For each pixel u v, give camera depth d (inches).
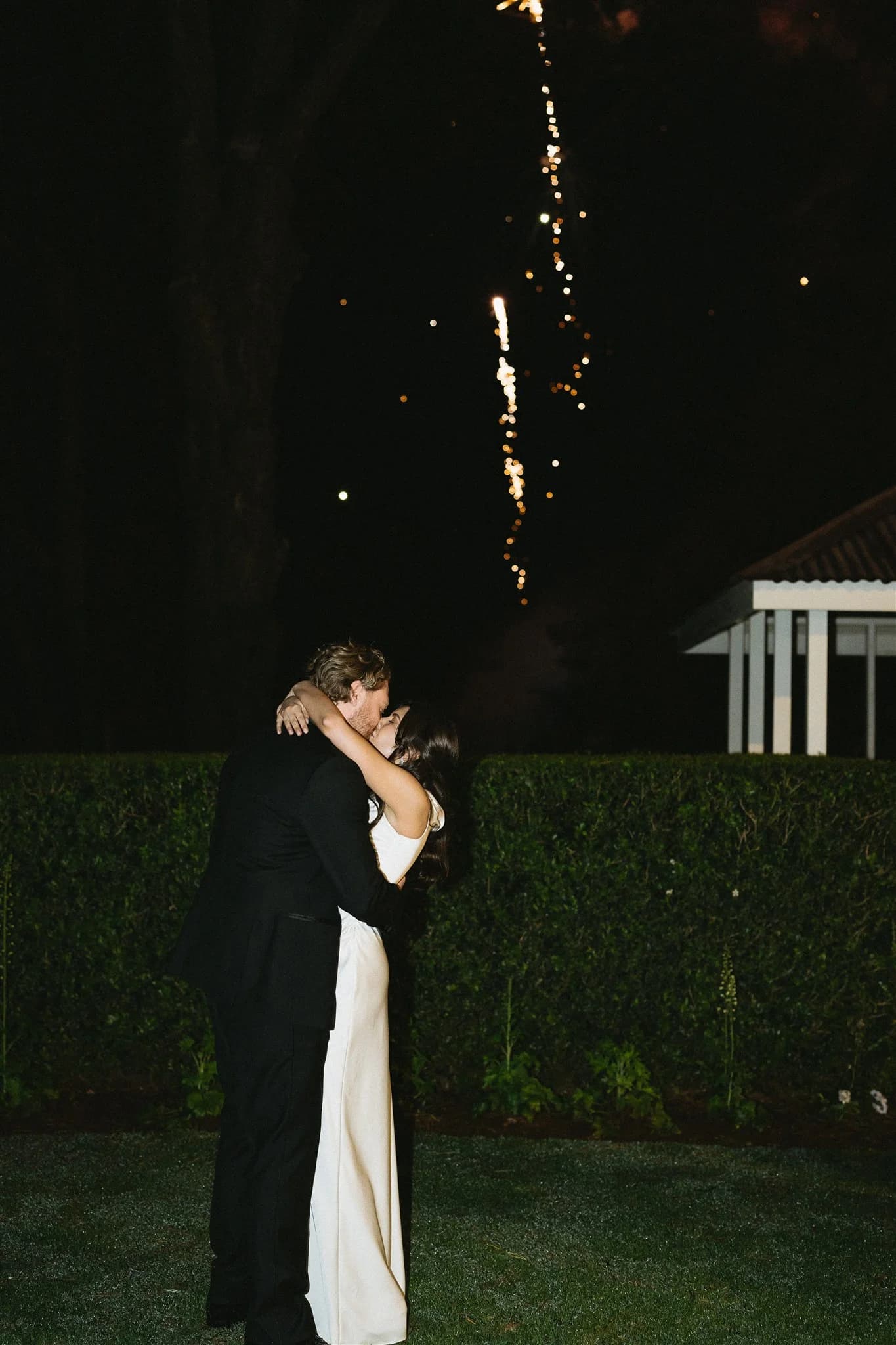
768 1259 163.2
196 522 412.8
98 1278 155.9
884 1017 225.0
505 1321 146.3
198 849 231.9
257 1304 131.3
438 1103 227.0
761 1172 194.2
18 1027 233.6
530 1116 219.0
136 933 233.3
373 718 147.0
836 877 225.0
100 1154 199.2
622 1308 149.6
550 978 227.0
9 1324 144.4
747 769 225.6
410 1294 152.4
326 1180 135.3
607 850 226.4
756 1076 226.8
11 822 234.4
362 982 138.2
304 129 402.6
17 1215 174.7
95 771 233.5
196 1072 229.1
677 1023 226.2
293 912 133.6
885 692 556.1
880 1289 155.3
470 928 227.1
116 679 825.5
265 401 411.2
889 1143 211.0
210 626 410.6
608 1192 185.2
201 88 394.3
